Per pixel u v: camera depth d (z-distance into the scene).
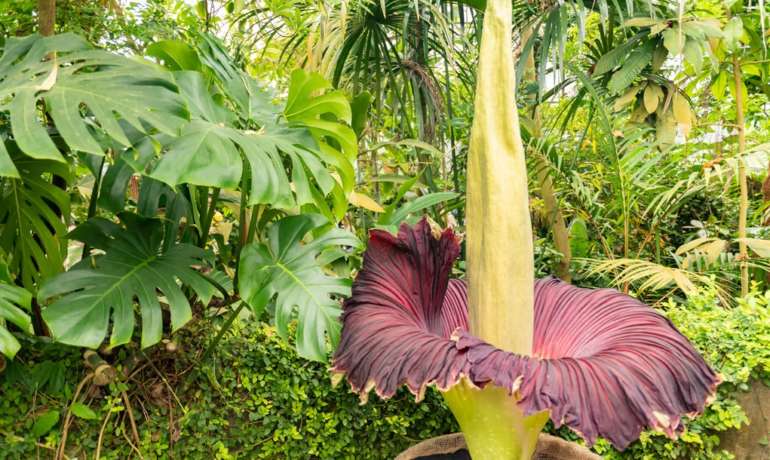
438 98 2.87
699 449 1.76
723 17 2.65
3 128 1.48
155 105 1.13
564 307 1.52
